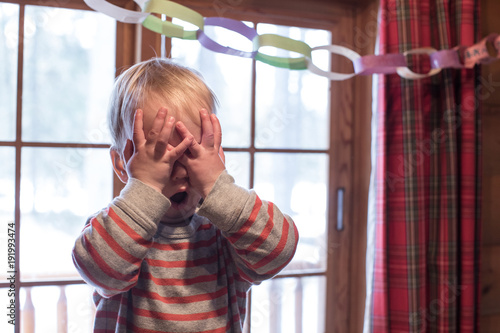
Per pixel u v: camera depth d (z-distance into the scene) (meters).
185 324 0.81
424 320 1.49
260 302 1.59
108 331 0.85
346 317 1.70
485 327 1.72
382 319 1.45
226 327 0.86
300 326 1.64
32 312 1.34
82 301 1.38
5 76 1.30
